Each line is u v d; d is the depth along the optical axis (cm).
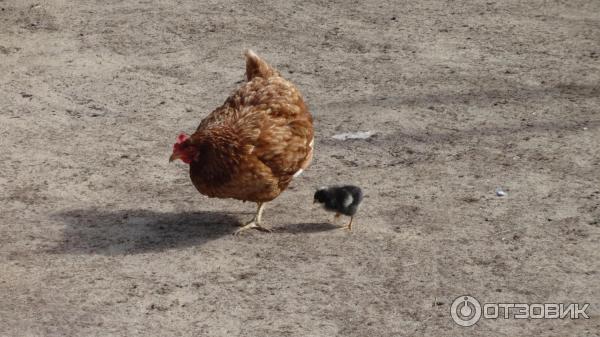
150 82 1394
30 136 1228
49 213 1041
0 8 1669
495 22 1616
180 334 827
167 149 1195
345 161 1161
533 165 1141
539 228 1000
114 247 973
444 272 923
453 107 1307
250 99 1005
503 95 1343
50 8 1673
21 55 1482
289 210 1052
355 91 1363
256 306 870
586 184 1091
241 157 930
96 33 1568
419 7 1689
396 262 941
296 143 970
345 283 905
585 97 1332
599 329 832
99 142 1212
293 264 941
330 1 1717
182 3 1705
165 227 1015
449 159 1161
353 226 1014
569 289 891
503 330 832
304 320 848
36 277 916
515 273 919
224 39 1546
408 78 1404
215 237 994
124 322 845
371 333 827
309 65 1451
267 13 1658
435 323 843
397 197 1072
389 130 1241
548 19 1628
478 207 1047
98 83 1390
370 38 1549
